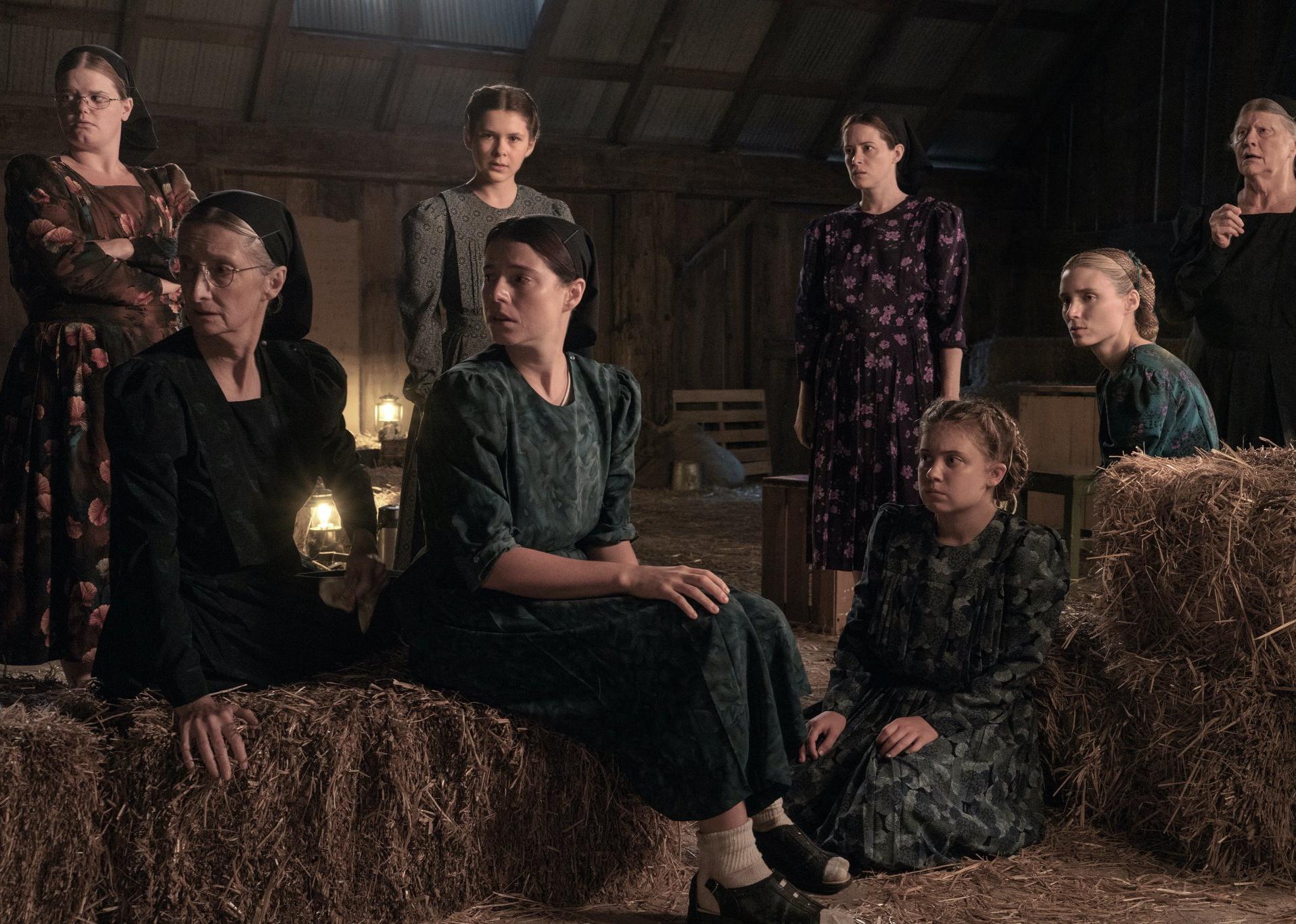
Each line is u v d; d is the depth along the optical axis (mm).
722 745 1979
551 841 2148
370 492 2363
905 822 2287
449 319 3248
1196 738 2340
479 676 2090
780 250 10023
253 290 2066
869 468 3668
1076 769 2547
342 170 8555
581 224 9430
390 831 2010
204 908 1916
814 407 3908
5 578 2811
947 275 3576
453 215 3182
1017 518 2523
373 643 2309
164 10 7512
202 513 2098
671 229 9547
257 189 8508
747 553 6066
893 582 2562
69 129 2904
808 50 9055
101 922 1922
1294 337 3416
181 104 8180
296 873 1969
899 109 9766
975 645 2477
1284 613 2273
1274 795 2283
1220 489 2371
